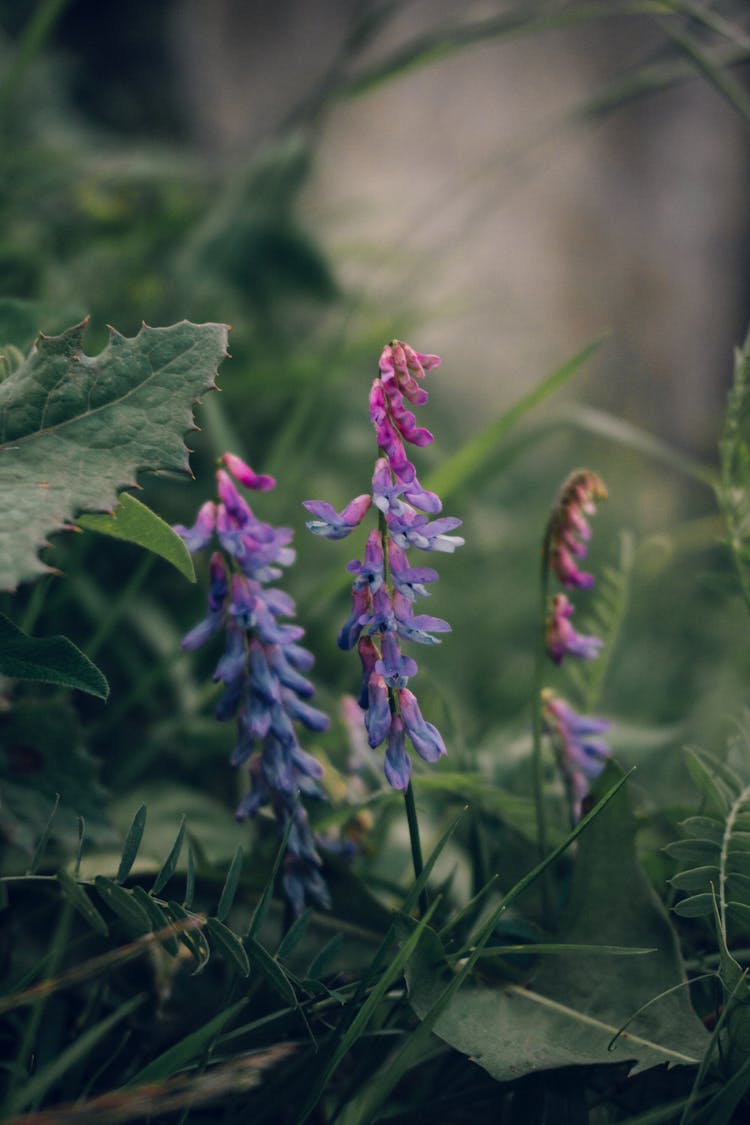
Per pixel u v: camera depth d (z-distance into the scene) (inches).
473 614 31.5
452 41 24.0
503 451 24.3
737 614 27.2
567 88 57.0
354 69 51.9
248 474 14.8
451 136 55.9
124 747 19.3
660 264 59.6
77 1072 14.7
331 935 15.8
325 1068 14.1
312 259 27.1
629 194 59.2
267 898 14.5
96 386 14.6
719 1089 14.3
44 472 14.2
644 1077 15.2
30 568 13.7
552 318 58.1
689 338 60.3
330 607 23.4
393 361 14.3
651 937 14.8
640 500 46.3
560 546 15.8
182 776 19.4
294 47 52.8
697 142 59.2
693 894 15.4
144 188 29.5
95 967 13.7
